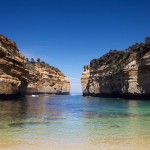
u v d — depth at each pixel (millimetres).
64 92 180875
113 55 101875
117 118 25734
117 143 14789
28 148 13539
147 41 68188
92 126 20562
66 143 14750
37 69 150125
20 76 63812
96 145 14328
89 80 117750
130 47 85000
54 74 168625
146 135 17000
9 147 13641
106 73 97562
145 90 64250
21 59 68438
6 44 60688
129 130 18781
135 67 68750
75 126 20469
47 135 16828
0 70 51188
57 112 31812
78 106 44844
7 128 19047
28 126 20094
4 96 51688
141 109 36781
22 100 59781
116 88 85438
